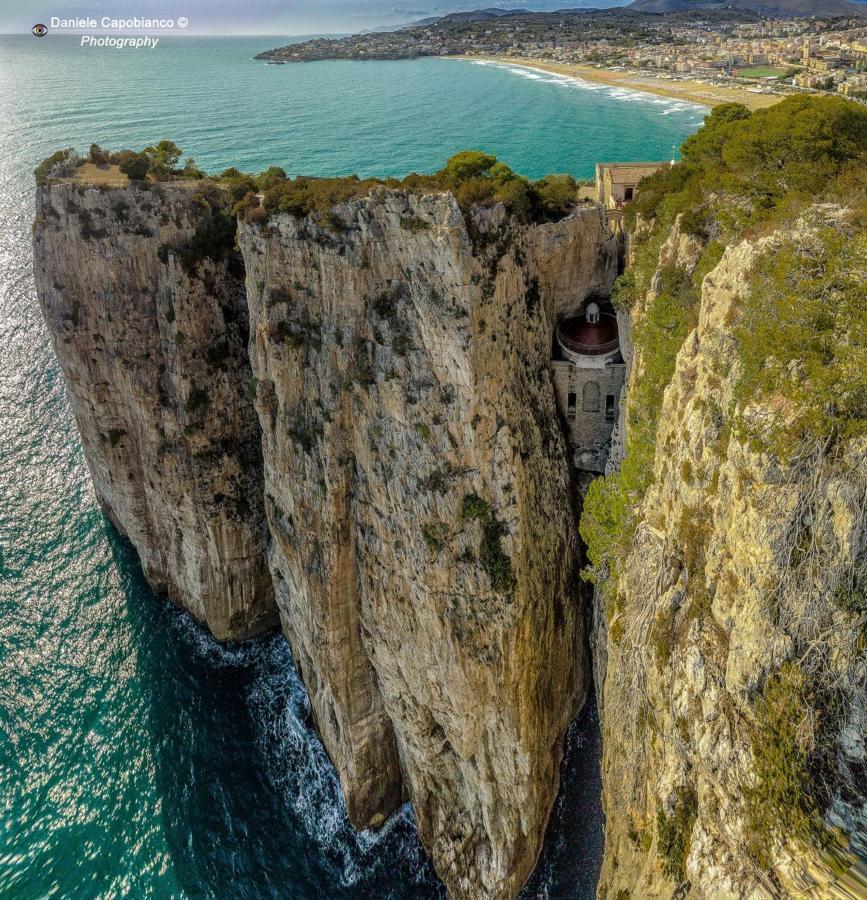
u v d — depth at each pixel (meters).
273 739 45.50
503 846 37.97
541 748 39.22
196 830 39.88
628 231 42.97
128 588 54.94
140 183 45.38
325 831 41.41
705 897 21.70
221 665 50.22
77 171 49.75
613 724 32.88
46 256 47.78
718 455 24.86
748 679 21.50
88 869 37.56
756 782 20.86
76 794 41.00
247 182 44.47
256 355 39.28
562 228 41.09
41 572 55.34
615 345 42.00
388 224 33.38
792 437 20.91
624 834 30.56
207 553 48.78
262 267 38.00
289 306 37.56
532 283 39.91
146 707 46.25
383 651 38.81
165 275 44.94
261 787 42.72
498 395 35.06
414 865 40.66
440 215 31.47
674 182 38.94
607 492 37.88
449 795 39.81
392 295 34.50
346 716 40.88
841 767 19.67
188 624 52.69
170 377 46.09
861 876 18.64
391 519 36.00
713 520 24.52
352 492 37.91
